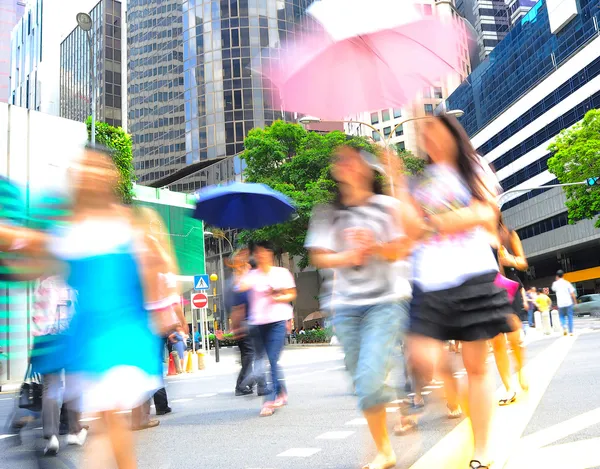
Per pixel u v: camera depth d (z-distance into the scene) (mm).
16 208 2334
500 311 2928
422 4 3654
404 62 3777
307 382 9477
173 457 4121
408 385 3330
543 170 57281
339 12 3639
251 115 61375
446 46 3725
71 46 96188
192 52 64438
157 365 2488
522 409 4789
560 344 13117
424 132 3072
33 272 2385
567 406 4816
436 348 3055
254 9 63406
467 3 98438
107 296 2359
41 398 3953
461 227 2848
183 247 29453
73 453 3865
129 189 24062
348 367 3148
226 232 55594
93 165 2514
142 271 2486
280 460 3805
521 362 5742
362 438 4301
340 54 3777
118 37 86438
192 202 7613
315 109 4008
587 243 53219
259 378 8070
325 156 34781
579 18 50781
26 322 2479
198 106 63062
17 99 111562
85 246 2395
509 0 95812
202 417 6273
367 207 3119
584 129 36781
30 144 17828
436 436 3932
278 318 6645
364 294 3061
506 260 5121
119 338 2340
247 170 37531
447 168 2977
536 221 58469
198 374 14609
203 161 61875
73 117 93188
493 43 93562
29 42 110875
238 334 8250
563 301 16797
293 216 7816
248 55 62250
